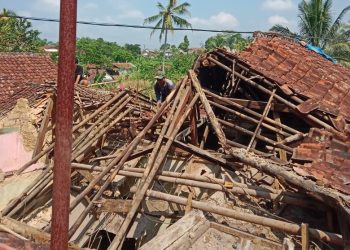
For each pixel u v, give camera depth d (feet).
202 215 18.19
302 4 86.33
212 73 29.45
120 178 24.72
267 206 20.94
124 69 159.02
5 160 29.22
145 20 120.88
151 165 20.58
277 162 18.69
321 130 20.08
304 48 38.22
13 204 21.27
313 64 28.37
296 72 26.43
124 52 191.62
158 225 21.50
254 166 17.92
